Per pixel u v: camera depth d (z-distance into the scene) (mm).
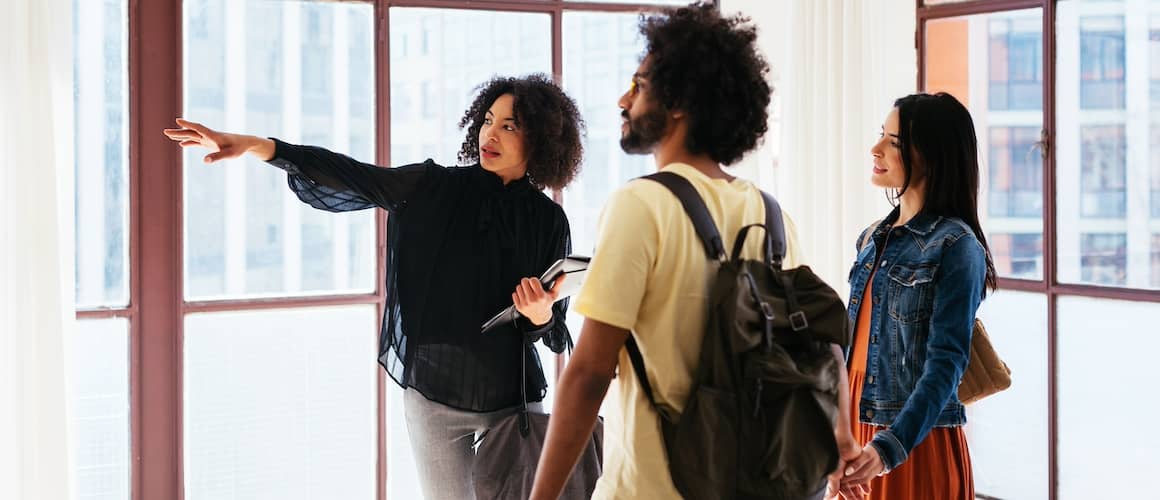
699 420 1425
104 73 3275
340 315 3635
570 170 2760
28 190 2877
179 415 3402
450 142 3732
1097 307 3463
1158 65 3301
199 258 3438
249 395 3529
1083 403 3512
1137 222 3375
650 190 1466
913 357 2152
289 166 2445
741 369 1427
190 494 3473
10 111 2855
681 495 1458
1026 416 3664
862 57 3744
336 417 3652
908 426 1966
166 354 3379
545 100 2646
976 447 3814
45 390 2912
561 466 1479
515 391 2582
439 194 2564
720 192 1520
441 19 3684
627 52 3934
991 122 3688
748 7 3939
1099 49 3418
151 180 3324
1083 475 3523
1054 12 3500
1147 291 3352
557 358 3842
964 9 3701
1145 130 3340
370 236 3664
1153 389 3342
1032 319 3631
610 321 1434
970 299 2070
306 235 3576
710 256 1476
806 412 1453
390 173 2557
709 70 1472
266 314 3533
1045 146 3537
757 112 1530
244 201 3484
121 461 3375
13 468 2904
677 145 1541
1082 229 3490
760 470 1418
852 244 3754
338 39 3576
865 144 3750
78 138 3254
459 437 2561
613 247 1447
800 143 3812
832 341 1505
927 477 2164
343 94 3596
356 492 3693
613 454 1535
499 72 3771
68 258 2977
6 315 2881
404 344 2533
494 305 2551
